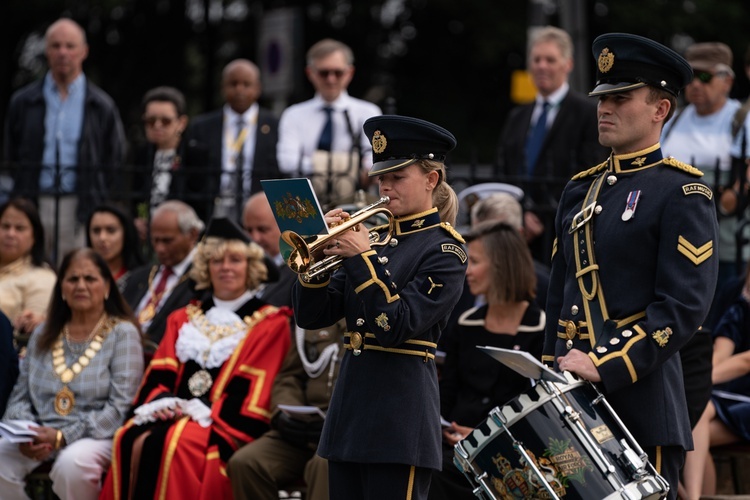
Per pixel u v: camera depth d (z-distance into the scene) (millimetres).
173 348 26188
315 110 36031
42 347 26922
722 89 31781
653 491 16547
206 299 26812
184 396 25672
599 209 17828
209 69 72625
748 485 26859
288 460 24656
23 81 71562
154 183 33875
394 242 18469
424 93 72625
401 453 17641
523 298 24359
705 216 17312
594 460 16641
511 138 33469
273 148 35625
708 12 68438
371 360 18031
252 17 72750
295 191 16812
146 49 71750
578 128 32281
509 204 27453
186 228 30094
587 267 17719
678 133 32312
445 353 25047
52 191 33438
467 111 72562
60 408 26344
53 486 25469
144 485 24484
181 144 35250
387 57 73688
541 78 32938
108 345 26781
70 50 36312
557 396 16891
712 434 25047
